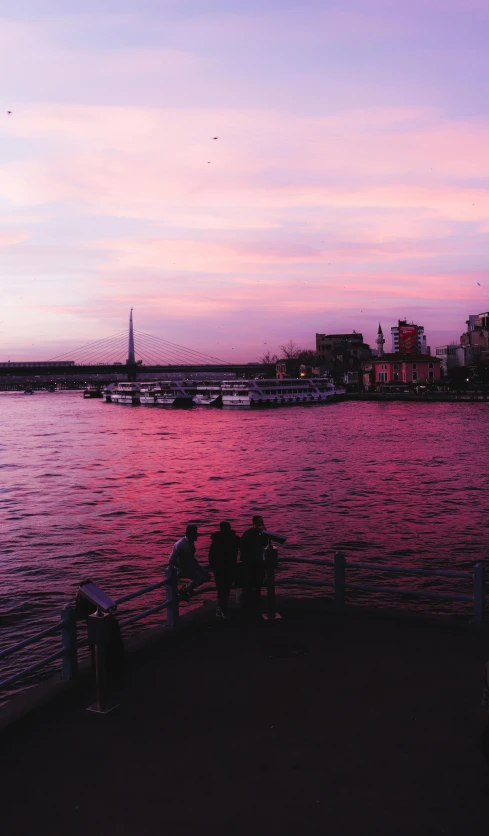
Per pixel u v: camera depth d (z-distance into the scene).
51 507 42.47
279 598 10.55
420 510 38.66
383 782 5.65
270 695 7.31
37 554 30.41
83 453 74.50
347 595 23.45
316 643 8.80
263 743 6.32
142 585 25.80
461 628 9.16
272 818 5.21
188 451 73.94
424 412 126.69
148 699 7.30
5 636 20.84
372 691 7.35
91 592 7.30
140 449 77.25
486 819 5.15
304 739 6.38
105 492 47.91
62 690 7.41
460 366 198.12
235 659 8.33
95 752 6.23
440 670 7.87
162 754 6.17
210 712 6.96
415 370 193.75
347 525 35.06
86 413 162.00
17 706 7.03
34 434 102.31
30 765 6.03
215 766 5.95
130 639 8.88
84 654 18.25
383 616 9.70
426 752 6.10
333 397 177.00
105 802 5.46
